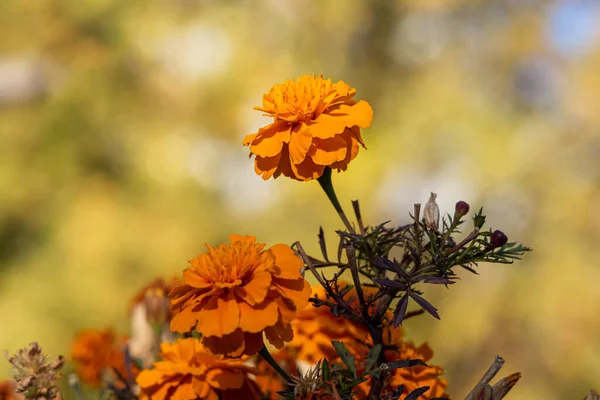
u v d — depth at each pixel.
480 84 3.90
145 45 3.77
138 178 3.57
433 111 3.70
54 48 3.86
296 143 0.56
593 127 3.69
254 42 3.83
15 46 3.85
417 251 0.56
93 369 0.69
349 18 3.83
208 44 3.83
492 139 3.64
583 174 3.66
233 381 0.58
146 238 3.41
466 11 4.03
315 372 0.55
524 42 3.94
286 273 0.54
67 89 3.70
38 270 3.32
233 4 3.91
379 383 0.56
